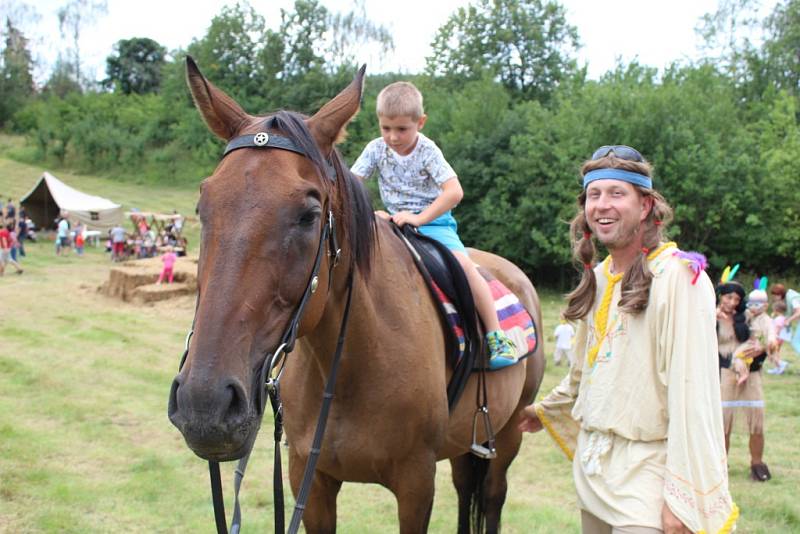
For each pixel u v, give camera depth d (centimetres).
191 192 3878
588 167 205
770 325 524
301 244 171
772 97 2370
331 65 4584
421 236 278
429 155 283
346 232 210
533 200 1756
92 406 628
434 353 243
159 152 4450
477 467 344
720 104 1780
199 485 455
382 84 4328
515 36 4088
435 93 2594
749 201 1620
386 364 226
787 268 1753
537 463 525
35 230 2627
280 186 170
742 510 434
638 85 1866
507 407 314
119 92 5475
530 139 1773
